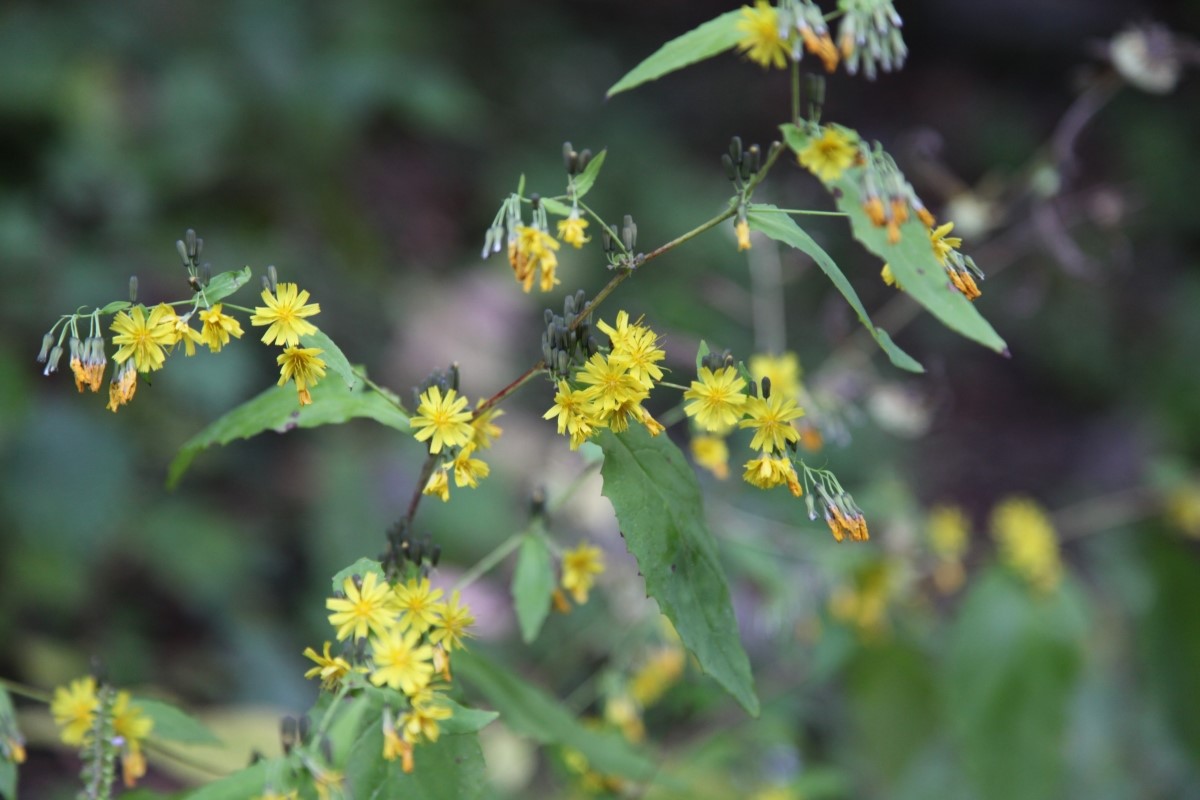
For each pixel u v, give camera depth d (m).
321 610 4.73
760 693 3.51
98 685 1.80
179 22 5.89
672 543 1.52
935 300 1.45
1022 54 10.41
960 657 3.07
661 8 9.45
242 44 6.00
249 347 5.13
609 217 7.18
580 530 3.45
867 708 3.37
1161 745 4.46
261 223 5.63
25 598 4.15
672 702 2.81
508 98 8.12
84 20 5.63
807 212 1.47
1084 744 4.39
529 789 3.39
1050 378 8.37
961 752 3.07
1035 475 7.55
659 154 8.03
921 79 10.24
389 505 5.01
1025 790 3.01
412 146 7.15
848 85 10.08
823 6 6.67
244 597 4.65
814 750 3.67
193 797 1.44
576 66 8.58
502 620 4.26
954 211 3.37
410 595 1.47
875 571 3.17
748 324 4.95
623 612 3.25
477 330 6.03
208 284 1.45
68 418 4.57
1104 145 9.73
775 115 9.19
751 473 1.52
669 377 4.04
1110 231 3.70
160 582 4.50
